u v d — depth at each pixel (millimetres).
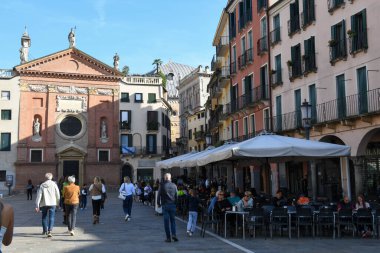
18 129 56125
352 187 23344
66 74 59000
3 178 54938
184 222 19750
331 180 25484
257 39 35000
